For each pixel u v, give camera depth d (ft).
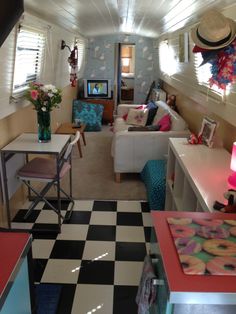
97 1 8.27
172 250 4.13
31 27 9.02
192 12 8.23
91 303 6.93
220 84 6.81
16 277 3.80
